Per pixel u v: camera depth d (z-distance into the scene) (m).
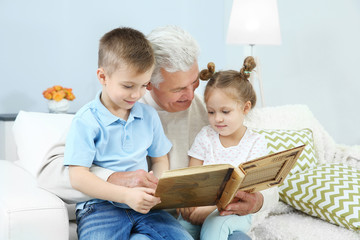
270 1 2.82
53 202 1.23
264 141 1.61
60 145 1.40
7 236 1.14
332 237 1.56
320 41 3.30
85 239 1.25
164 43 1.42
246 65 1.63
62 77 3.41
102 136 1.33
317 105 3.37
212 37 4.18
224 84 1.53
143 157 1.43
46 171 1.32
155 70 1.45
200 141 1.62
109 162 1.35
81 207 1.33
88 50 3.49
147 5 3.73
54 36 3.35
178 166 1.59
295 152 1.26
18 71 3.25
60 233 1.21
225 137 1.62
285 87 3.61
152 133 1.47
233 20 2.88
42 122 1.63
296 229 1.62
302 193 1.74
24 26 3.23
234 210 1.38
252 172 1.22
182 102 1.55
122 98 1.28
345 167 1.84
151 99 1.68
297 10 3.46
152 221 1.32
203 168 1.13
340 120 3.22
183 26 3.96
